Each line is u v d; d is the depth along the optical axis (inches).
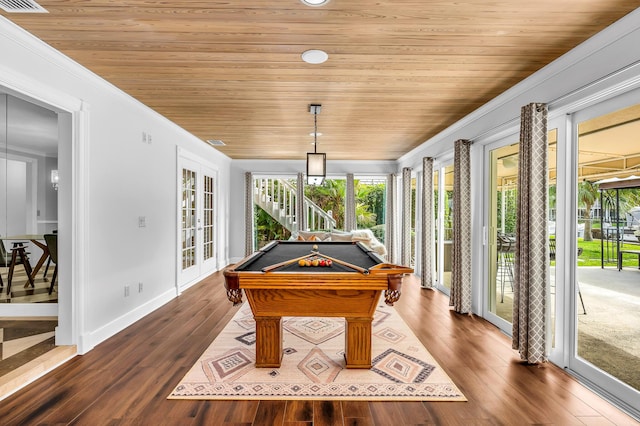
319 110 162.9
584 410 85.9
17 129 181.6
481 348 124.6
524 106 115.5
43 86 102.3
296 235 284.4
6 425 79.2
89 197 123.3
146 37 96.3
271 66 115.6
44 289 179.3
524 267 113.0
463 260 166.6
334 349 123.6
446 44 99.1
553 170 125.7
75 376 102.6
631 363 95.5
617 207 95.8
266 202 363.6
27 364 103.3
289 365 110.6
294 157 306.0
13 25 89.7
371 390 95.5
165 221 189.0
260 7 80.7
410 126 194.2
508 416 83.6
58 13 84.0
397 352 120.9
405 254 265.4
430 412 85.4
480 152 162.4
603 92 90.8
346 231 310.5
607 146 96.3
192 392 93.8
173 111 168.6
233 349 123.1
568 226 106.7
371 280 98.1
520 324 115.5
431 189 221.5
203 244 256.7
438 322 153.8
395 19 86.0
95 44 100.3
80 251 118.6
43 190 201.6
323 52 105.0
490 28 90.0
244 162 322.3
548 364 111.8
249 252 317.4
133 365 110.0
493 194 157.1
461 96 143.4
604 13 81.8
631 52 83.3
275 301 106.2
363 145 249.8
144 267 165.9
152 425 79.7
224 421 81.5
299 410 86.3
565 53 103.7
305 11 82.4
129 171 151.9
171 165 196.5
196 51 104.8
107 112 134.6
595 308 106.0
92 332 125.0
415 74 121.0
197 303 185.5
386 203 319.9
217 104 156.6
